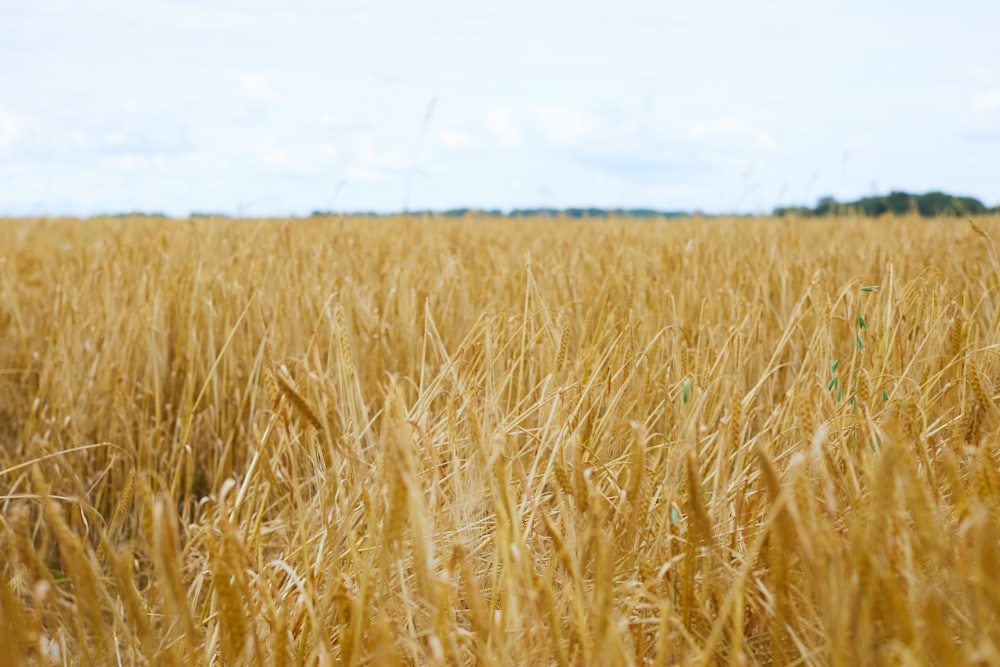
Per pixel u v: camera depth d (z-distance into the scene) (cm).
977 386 177
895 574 120
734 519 175
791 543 129
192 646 128
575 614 137
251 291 412
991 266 377
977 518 114
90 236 822
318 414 163
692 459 134
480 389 238
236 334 386
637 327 282
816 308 243
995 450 191
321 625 145
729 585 155
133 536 264
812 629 139
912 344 248
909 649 111
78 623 143
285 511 238
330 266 468
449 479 193
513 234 776
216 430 343
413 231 716
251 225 696
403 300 367
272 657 151
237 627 129
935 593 125
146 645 135
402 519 132
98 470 340
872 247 490
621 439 212
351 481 191
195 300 389
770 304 375
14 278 523
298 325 373
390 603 154
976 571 112
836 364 212
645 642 159
